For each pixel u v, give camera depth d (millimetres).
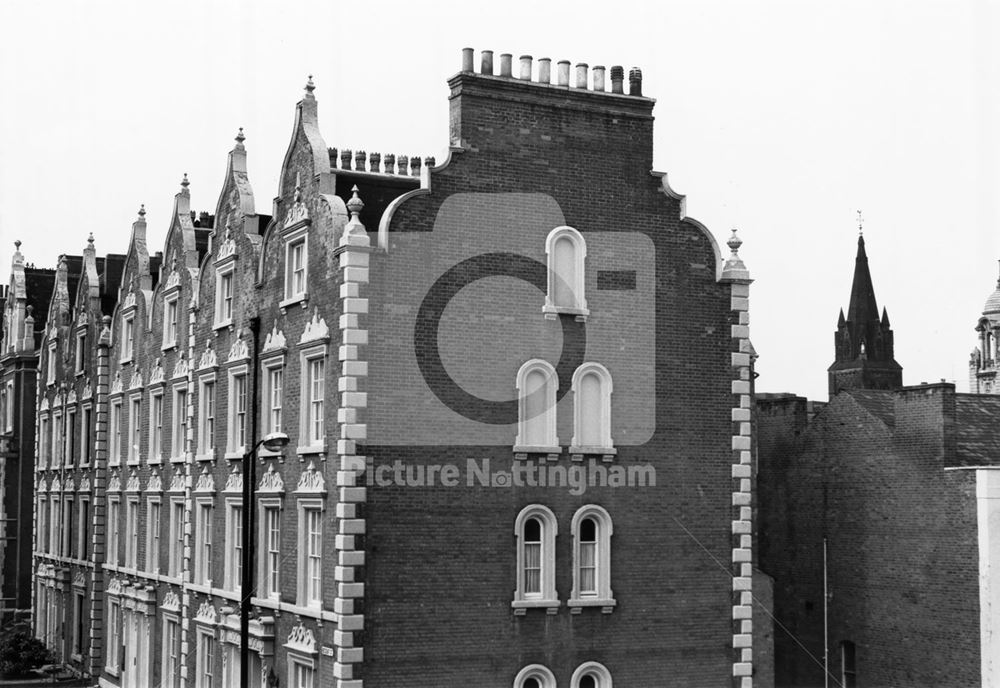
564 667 35312
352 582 33156
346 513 33250
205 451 45688
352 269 33844
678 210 37938
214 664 43438
